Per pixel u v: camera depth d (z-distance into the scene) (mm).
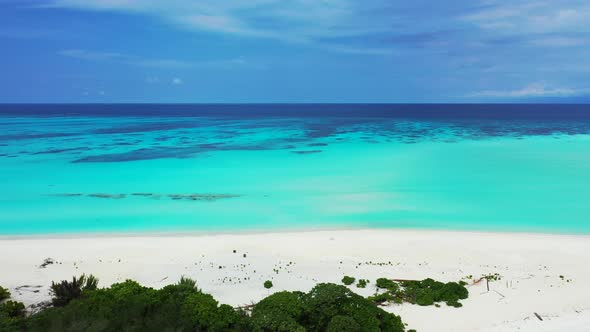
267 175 49438
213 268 24062
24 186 43844
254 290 21109
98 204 37969
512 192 42406
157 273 23281
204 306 15906
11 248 27047
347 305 16453
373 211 36188
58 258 25391
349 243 28281
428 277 22766
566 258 25547
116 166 53938
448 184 45438
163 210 36375
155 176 48594
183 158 59812
